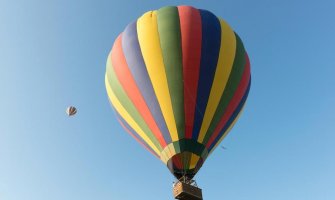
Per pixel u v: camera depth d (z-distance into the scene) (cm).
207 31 1889
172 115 1730
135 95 1823
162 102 1752
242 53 1969
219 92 1797
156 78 1781
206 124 1747
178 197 1584
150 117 1773
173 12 1967
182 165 1681
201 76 1780
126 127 1944
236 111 1894
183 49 1814
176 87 1756
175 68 1780
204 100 1758
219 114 1791
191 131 1714
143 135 1825
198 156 1703
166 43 1833
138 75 1820
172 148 1698
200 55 1811
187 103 1739
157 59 1806
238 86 1881
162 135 1736
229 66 1859
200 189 1614
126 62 1881
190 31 1864
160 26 1897
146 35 1888
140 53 1853
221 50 1862
